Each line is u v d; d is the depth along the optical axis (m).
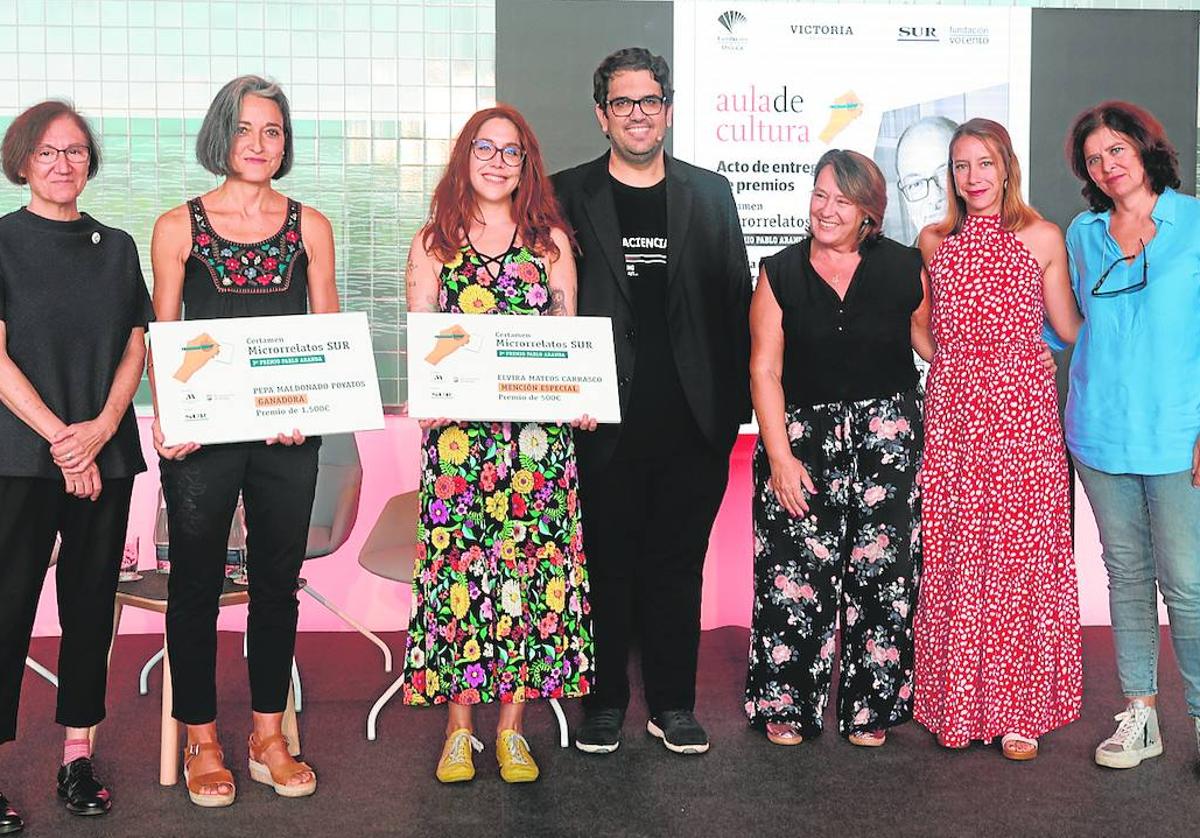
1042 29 4.25
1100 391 2.99
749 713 3.19
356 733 3.26
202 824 2.59
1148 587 3.02
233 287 2.69
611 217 2.97
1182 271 2.87
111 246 2.67
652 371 2.98
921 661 3.06
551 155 4.12
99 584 2.69
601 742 3.05
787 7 4.17
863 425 2.97
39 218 2.57
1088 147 2.94
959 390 2.94
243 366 2.66
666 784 2.84
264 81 2.72
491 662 2.79
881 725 3.07
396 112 4.49
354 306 4.54
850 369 2.95
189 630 2.74
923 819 2.62
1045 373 2.95
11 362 2.50
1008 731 3.02
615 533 3.06
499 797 2.76
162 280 2.67
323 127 4.48
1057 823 2.60
